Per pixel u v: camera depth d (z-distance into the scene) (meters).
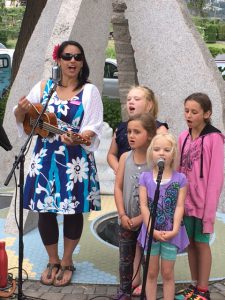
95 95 3.73
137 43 6.09
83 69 3.75
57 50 3.70
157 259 3.28
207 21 18.80
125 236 3.49
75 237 3.86
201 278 3.50
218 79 5.60
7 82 12.49
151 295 3.29
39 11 8.99
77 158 3.70
